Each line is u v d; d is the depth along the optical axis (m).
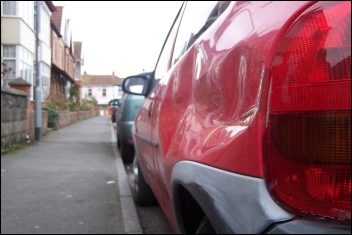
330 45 1.32
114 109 23.30
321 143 1.29
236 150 1.56
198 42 2.48
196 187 1.89
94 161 8.69
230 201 1.57
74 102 29.31
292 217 1.32
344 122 1.27
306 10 1.42
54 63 31.58
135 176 5.31
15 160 8.50
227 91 1.80
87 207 5.07
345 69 1.28
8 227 4.27
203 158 1.85
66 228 4.29
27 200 5.31
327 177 1.28
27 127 12.13
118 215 4.77
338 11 1.33
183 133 2.29
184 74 2.60
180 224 2.45
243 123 1.57
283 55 1.41
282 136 1.37
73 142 12.69
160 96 3.34
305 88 1.34
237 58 1.74
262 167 1.41
